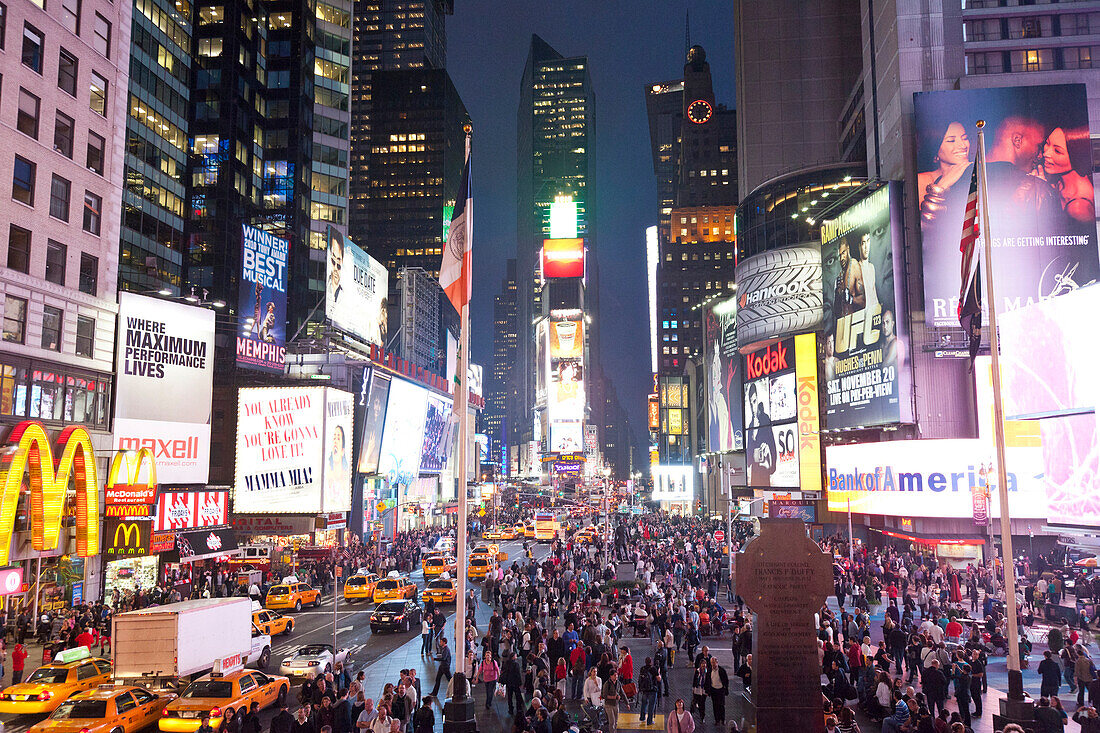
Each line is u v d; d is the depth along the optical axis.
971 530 58.16
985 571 48.53
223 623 26.84
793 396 85.44
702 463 140.62
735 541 73.50
